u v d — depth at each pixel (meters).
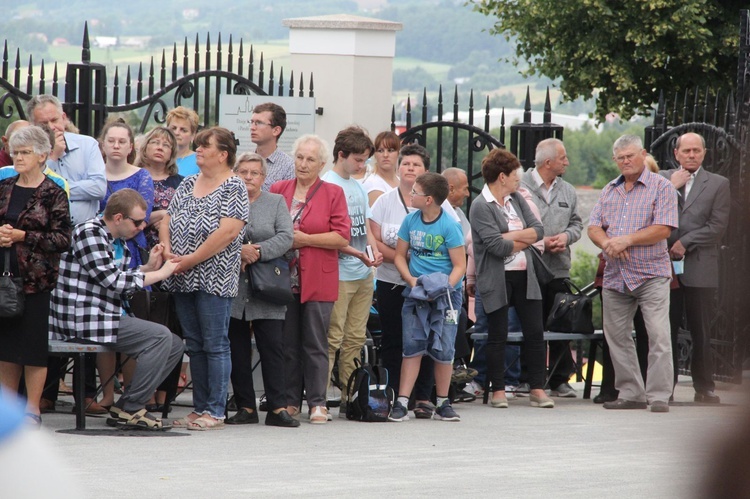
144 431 15.98
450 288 18.14
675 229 20.42
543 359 20.78
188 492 11.45
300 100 24.64
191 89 23.81
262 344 17.11
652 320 20.16
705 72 46.16
